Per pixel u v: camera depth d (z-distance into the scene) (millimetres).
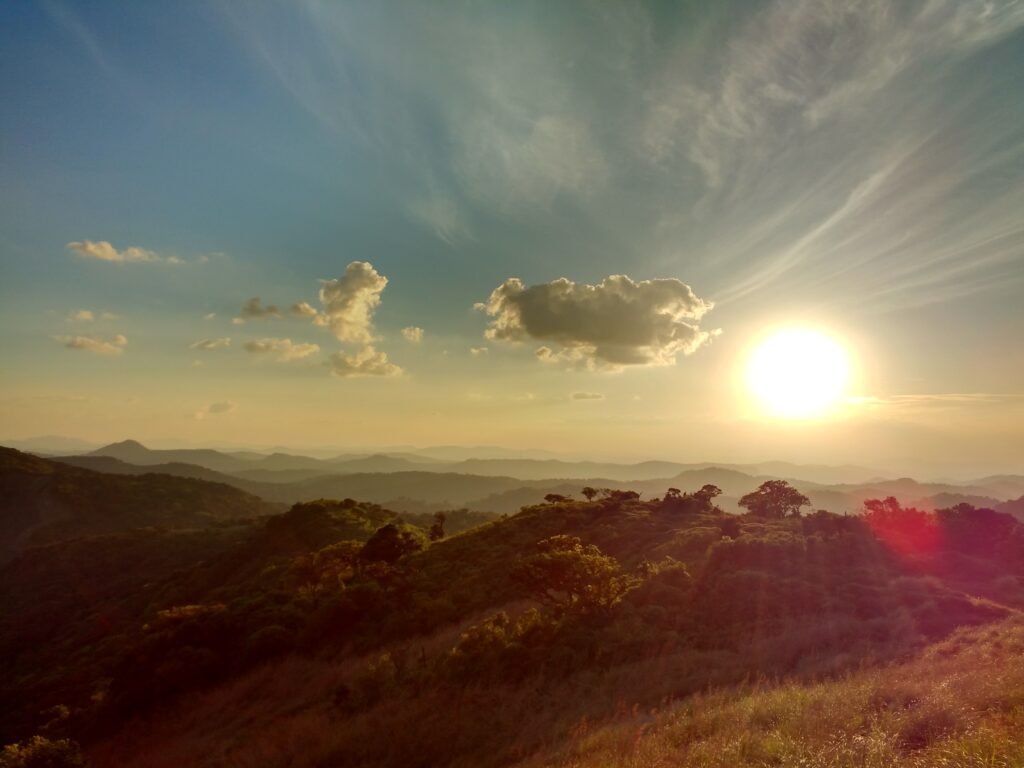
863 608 22438
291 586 42281
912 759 5473
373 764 12656
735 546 31062
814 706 8406
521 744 11602
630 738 9109
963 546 38156
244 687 27531
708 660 16828
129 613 76750
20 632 79000
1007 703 7090
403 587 38656
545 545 26000
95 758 23203
